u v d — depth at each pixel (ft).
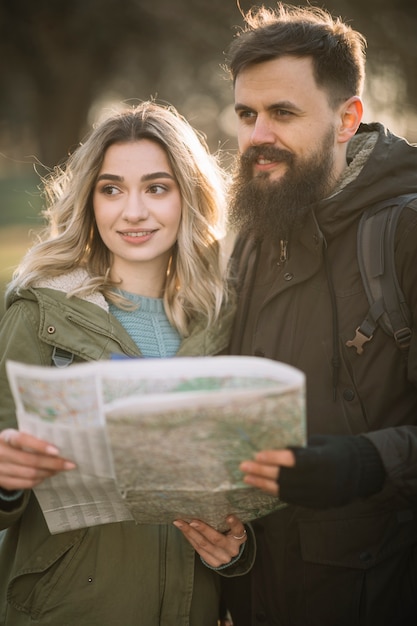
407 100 41.39
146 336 8.02
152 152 7.92
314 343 7.49
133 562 7.38
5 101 69.77
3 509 6.79
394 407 7.33
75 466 6.14
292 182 7.70
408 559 7.44
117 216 7.86
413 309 7.11
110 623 7.30
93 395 5.63
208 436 5.57
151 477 5.96
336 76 7.79
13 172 94.12
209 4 51.85
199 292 8.22
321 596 7.40
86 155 7.97
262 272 8.23
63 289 7.64
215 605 7.89
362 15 43.83
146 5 52.95
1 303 27.50
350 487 6.08
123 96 63.26
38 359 7.34
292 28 7.75
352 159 8.33
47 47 57.72
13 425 7.20
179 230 8.27
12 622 7.47
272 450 5.74
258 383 5.55
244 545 7.49
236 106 7.97
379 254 7.25
